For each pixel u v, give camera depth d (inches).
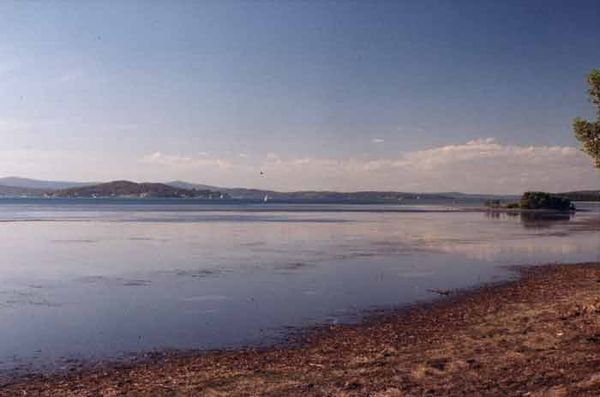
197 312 925.2
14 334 791.1
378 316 886.4
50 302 1008.9
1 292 1104.8
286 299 1027.3
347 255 1691.7
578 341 645.9
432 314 890.1
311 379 557.6
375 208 7180.1
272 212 5300.2
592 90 917.2
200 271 1369.3
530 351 616.1
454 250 1825.8
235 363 647.1
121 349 716.7
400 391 506.3
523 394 483.2
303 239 2251.5
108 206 7308.1
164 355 689.0
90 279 1254.3
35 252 1770.4
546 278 1221.7
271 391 523.2
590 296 946.7
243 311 930.1
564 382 505.7
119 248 1891.0
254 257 1642.5
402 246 1962.4
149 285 1177.4
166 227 2947.8
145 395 530.3
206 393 526.9
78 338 769.6
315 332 791.1
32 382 591.5
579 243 2053.4
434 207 7810.0
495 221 3649.1
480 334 726.5
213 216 4293.8
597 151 909.2
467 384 517.3
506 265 1459.2
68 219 3752.5
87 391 554.9
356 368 593.9
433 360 604.1
